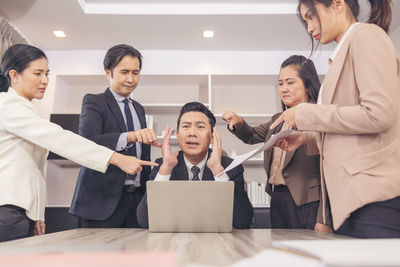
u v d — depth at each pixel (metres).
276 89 3.93
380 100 0.79
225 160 1.59
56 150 1.28
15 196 1.24
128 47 1.69
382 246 0.39
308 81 1.71
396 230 0.78
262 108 3.88
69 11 3.08
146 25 3.32
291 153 1.55
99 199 1.46
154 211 1.00
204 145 1.51
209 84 3.61
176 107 3.51
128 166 1.30
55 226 3.03
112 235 0.87
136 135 1.41
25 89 1.46
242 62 3.86
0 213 1.18
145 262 0.32
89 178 1.48
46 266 0.32
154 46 3.77
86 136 1.51
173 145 3.65
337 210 0.87
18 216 1.24
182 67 3.83
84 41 3.65
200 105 1.60
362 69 0.84
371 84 0.81
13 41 3.21
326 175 0.93
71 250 0.45
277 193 1.72
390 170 0.83
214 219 0.99
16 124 1.28
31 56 1.46
